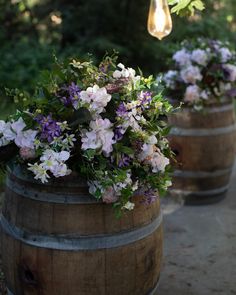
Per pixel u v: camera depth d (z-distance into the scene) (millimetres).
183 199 4781
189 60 4500
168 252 3871
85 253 2426
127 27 8523
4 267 2689
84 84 2439
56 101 2398
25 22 8586
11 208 2580
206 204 4809
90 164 2338
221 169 4699
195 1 2908
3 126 2430
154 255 2652
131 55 8445
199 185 4707
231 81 4488
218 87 4469
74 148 2359
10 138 2395
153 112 2533
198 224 4402
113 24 8516
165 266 3652
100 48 8055
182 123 4527
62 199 2406
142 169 2465
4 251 2648
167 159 2498
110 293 2514
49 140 2314
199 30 8328
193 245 4004
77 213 2410
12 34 8578
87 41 8320
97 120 2324
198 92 4395
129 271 2527
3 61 7668
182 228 4316
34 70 7355
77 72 2523
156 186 2492
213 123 4520
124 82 2477
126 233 2484
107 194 2336
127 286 2549
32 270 2496
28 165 2398
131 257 2514
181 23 8336
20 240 2510
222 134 4574
